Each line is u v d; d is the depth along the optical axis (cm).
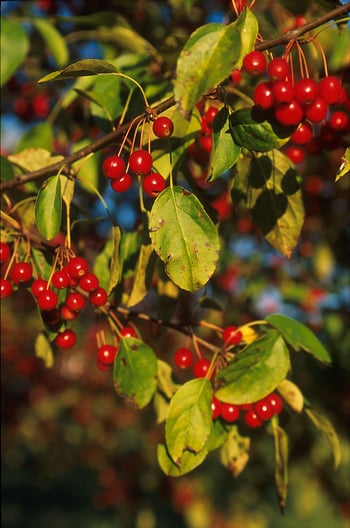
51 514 262
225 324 99
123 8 88
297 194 59
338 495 136
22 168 65
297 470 136
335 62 69
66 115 78
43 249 60
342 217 101
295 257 108
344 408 102
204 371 58
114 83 63
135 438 223
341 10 50
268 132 50
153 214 50
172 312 64
